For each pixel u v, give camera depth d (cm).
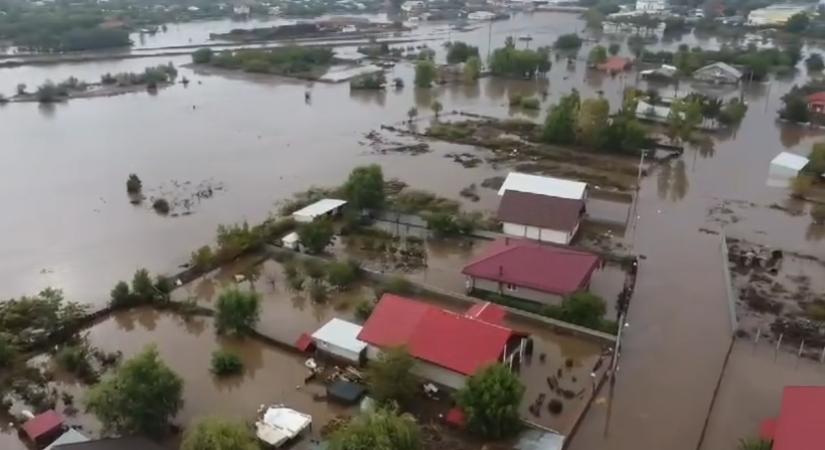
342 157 8269
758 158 8538
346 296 4962
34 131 9362
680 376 4047
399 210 6331
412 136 9212
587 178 7606
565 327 4475
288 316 4697
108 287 5072
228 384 3931
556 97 11769
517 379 3509
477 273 4897
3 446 3406
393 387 3631
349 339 4166
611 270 5425
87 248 5731
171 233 6050
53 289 4947
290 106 11038
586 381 3984
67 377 3978
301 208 6425
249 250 5591
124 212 6512
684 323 4631
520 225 5881
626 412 3716
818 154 7800
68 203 6719
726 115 9788
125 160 8088
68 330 4422
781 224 6450
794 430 3041
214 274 5294
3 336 4072
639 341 4403
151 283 4900
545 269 4844
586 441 3481
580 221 6250
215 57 14688
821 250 5862
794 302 4934
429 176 7575
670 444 3469
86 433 3453
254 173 7656
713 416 3700
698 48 15338
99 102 11194
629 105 9781
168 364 4119
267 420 3497
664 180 7638
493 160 8194
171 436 3450
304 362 4162
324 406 3731
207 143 8844
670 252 5759
